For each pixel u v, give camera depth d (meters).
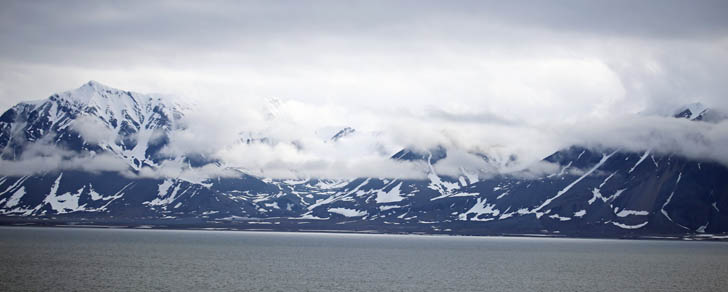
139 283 177.75
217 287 172.38
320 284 180.88
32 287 168.50
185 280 185.25
